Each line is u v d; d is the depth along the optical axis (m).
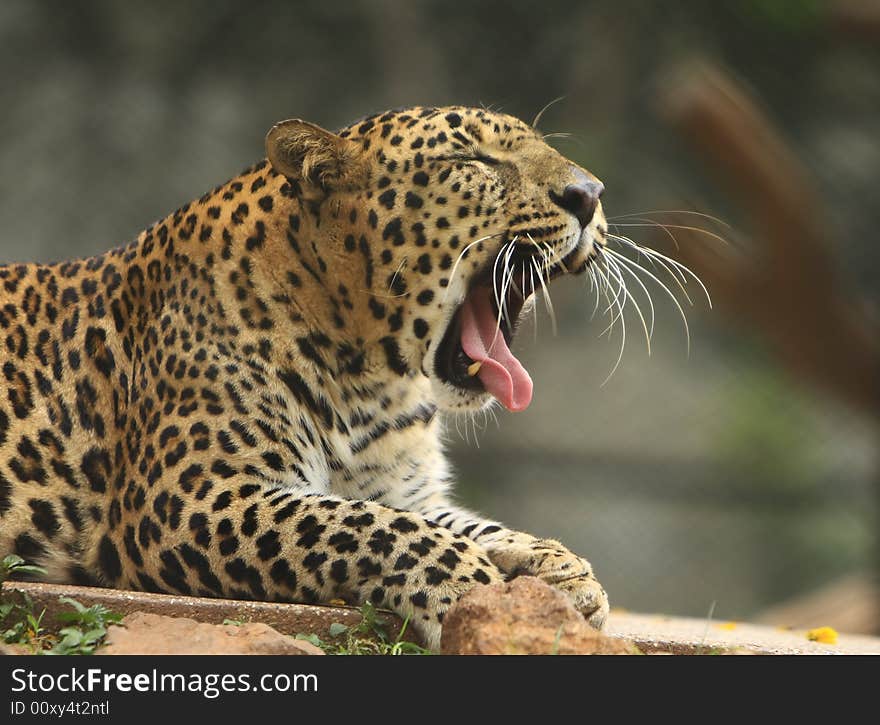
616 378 34.81
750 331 19.28
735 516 33.06
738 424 33.09
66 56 38.66
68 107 37.97
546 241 9.58
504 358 9.88
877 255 33.41
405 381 9.99
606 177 33.56
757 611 32.28
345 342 9.68
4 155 37.38
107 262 10.25
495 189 9.56
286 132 9.45
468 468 32.66
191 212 9.97
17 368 9.87
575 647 7.09
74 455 9.73
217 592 8.88
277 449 9.29
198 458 9.12
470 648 7.11
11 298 10.14
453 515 10.26
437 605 8.29
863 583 23.88
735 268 17.11
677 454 33.38
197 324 9.52
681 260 17.19
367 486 10.16
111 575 9.64
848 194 33.88
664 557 32.56
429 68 37.03
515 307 10.17
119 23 38.66
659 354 35.12
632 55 35.59
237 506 8.90
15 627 7.98
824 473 32.88
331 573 8.55
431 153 9.56
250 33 38.56
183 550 8.90
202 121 38.31
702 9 34.91
